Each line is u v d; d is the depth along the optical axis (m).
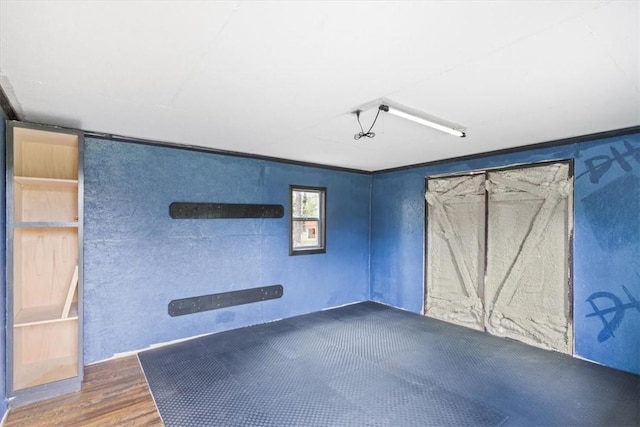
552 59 1.72
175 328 3.61
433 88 2.11
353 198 5.39
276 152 4.10
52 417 2.26
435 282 4.62
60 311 2.69
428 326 4.23
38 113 2.57
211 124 2.90
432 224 4.68
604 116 2.64
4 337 2.33
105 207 3.20
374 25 1.42
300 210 4.89
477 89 2.12
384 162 4.77
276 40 1.55
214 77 1.95
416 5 1.28
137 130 3.09
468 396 2.54
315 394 2.56
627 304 2.95
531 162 3.62
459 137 3.30
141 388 2.64
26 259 2.76
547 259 3.50
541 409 2.37
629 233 2.95
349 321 4.42
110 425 2.17
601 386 2.70
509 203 3.83
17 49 1.62
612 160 3.05
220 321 3.94
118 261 3.27
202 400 2.47
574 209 3.30
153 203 3.47
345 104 2.41
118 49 1.63
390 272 5.26
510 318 3.79
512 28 1.44
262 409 2.36
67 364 2.79
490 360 3.20
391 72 1.88
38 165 2.81
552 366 3.06
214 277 3.89
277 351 3.39
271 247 4.39
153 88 2.12
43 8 1.29
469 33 1.48
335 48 1.62
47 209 2.85
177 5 1.29
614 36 1.49
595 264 3.15
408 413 2.32
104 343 3.17
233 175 4.04
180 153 3.65
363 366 3.06
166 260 3.55
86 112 2.57
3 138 2.34
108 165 3.22
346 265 5.29
